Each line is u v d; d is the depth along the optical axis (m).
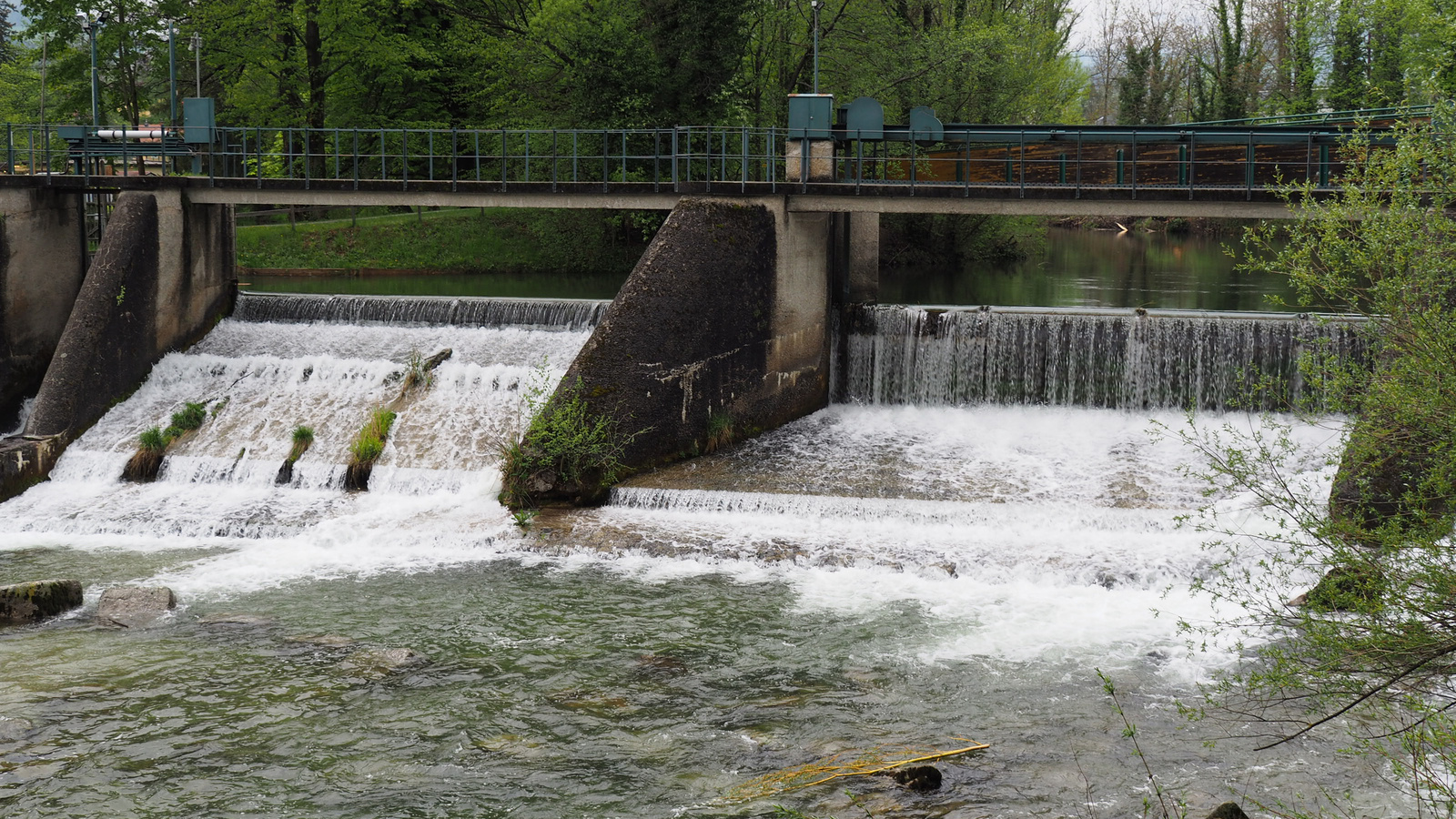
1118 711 13.73
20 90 65.31
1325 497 19.67
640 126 43.28
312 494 22.55
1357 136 11.04
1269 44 61.88
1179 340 24.58
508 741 13.30
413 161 51.62
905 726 13.61
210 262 28.86
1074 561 18.38
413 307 28.72
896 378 26.55
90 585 18.30
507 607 17.39
